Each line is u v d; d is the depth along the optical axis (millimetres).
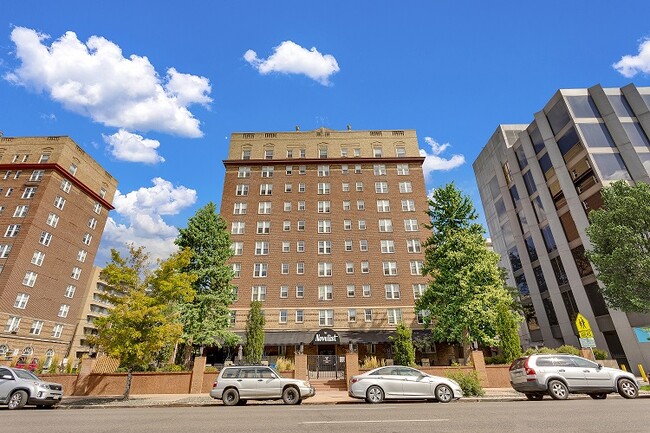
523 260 39469
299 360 21328
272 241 39531
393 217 40781
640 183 20828
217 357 33969
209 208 30438
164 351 24141
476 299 22750
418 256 38469
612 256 19734
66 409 14453
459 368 20484
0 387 14039
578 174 31078
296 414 10438
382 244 39250
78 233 47625
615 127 30359
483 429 7371
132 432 7723
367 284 37281
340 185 42969
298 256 38750
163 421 9461
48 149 45812
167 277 19125
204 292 27516
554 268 34875
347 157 44438
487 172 48500
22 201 42156
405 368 14844
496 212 46031
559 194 33719
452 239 24609
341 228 40281
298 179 43438
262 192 42594
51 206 43469
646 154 28938
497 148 45281
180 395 19172
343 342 32625
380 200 41906
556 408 10680
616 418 8516
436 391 14070
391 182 43094
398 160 44094
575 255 31672
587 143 30172
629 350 25281
